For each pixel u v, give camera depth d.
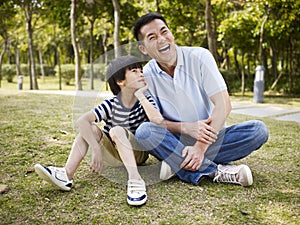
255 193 1.82
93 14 10.66
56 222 1.48
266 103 7.50
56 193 1.80
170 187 1.91
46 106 5.39
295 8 7.47
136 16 10.45
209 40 6.30
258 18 8.74
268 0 6.83
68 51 24.05
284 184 1.97
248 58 12.48
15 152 2.57
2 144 2.79
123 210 1.61
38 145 2.79
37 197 1.75
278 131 3.73
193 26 11.34
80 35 14.01
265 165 2.36
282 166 2.34
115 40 6.70
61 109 5.05
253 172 2.19
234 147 2.05
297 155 2.64
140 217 1.53
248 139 2.01
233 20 8.94
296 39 10.14
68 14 10.66
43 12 11.56
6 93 7.75
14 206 1.63
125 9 10.24
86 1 9.98
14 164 2.30
